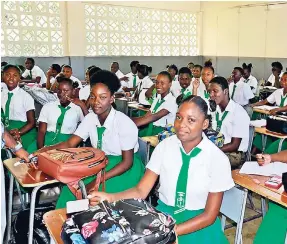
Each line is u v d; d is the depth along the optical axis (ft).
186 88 15.55
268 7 26.04
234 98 18.69
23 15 24.56
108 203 3.84
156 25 29.89
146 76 21.13
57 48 26.22
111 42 28.12
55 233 3.92
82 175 5.61
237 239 5.54
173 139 4.94
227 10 29.32
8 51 24.49
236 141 8.40
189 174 4.72
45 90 15.33
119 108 16.28
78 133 7.19
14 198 8.21
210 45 31.42
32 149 9.68
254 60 27.68
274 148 10.27
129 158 6.87
